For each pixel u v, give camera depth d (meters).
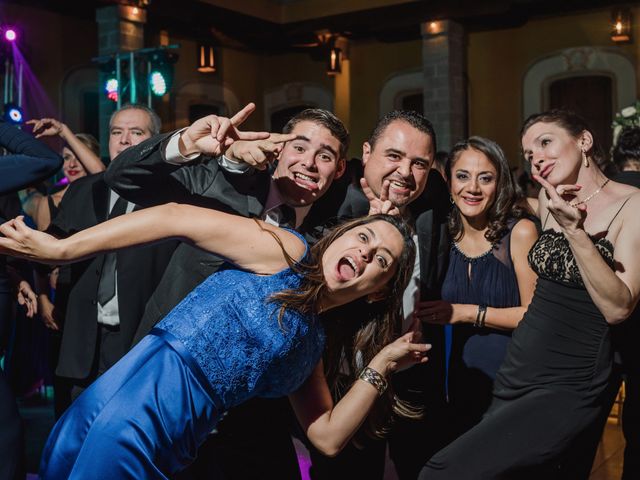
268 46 14.41
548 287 2.48
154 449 1.77
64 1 11.04
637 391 2.65
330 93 14.17
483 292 2.90
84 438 1.79
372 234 1.96
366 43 13.75
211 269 2.21
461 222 2.96
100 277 2.79
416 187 2.66
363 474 2.73
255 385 1.87
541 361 2.45
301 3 13.18
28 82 11.14
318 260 1.93
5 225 1.75
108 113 10.78
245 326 1.82
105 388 1.83
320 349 1.97
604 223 2.42
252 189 2.21
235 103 14.26
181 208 1.83
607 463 3.94
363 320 2.28
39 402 5.43
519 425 2.43
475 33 12.70
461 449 2.45
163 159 2.01
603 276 2.22
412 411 2.50
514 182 2.91
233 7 12.52
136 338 2.32
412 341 2.15
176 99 13.29
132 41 10.94
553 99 12.31
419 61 13.27
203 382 1.81
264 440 2.34
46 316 3.30
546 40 12.22
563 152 2.53
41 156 2.43
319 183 2.40
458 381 2.93
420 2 12.12
